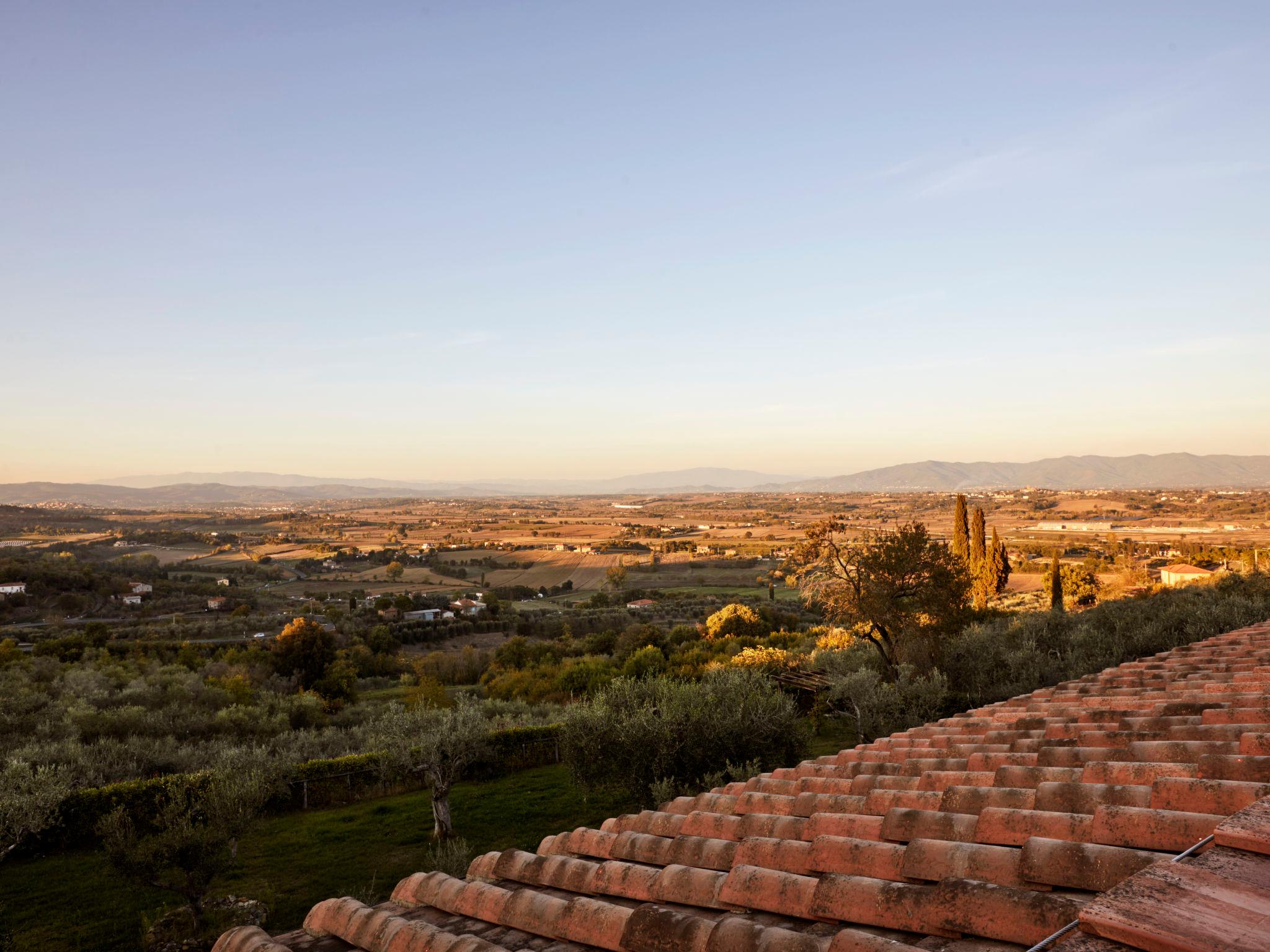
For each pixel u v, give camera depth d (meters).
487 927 3.87
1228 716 5.89
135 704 36.34
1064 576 71.88
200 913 14.08
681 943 3.00
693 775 17.58
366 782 25.02
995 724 8.28
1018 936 2.47
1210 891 2.05
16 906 15.74
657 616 96.00
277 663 59.91
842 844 3.88
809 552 33.09
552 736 28.98
